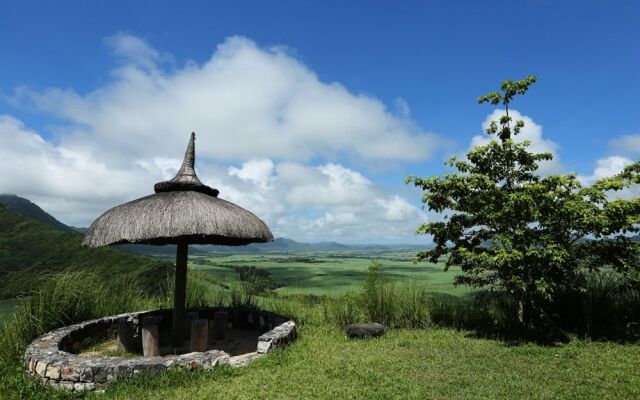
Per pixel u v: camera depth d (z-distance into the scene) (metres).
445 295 15.21
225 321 8.95
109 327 8.47
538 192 7.73
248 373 6.02
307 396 5.14
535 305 8.69
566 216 7.78
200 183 7.61
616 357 6.77
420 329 9.41
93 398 5.07
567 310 8.86
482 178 8.38
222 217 6.84
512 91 8.86
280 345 7.46
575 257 8.13
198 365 5.98
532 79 8.62
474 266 8.84
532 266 7.86
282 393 5.24
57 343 6.57
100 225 6.75
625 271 8.11
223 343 8.56
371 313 10.02
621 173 8.03
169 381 5.48
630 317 8.84
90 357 5.87
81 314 8.66
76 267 18.36
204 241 8.41
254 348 8.16
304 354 7.09
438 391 5.31
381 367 6.35
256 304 11.40
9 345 7.24
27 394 5.26
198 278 12.22
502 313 9.34
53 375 5.48
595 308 8.57
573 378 5.78
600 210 7.61
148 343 6.94
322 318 10.47
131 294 10.55
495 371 6.17
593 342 7.74
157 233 6.34
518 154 8.59
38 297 8.44
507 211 7.99
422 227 9.30
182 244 8.04
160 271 16.36
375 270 10.61
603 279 9.12
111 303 9.55
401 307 10.02
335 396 5.13
